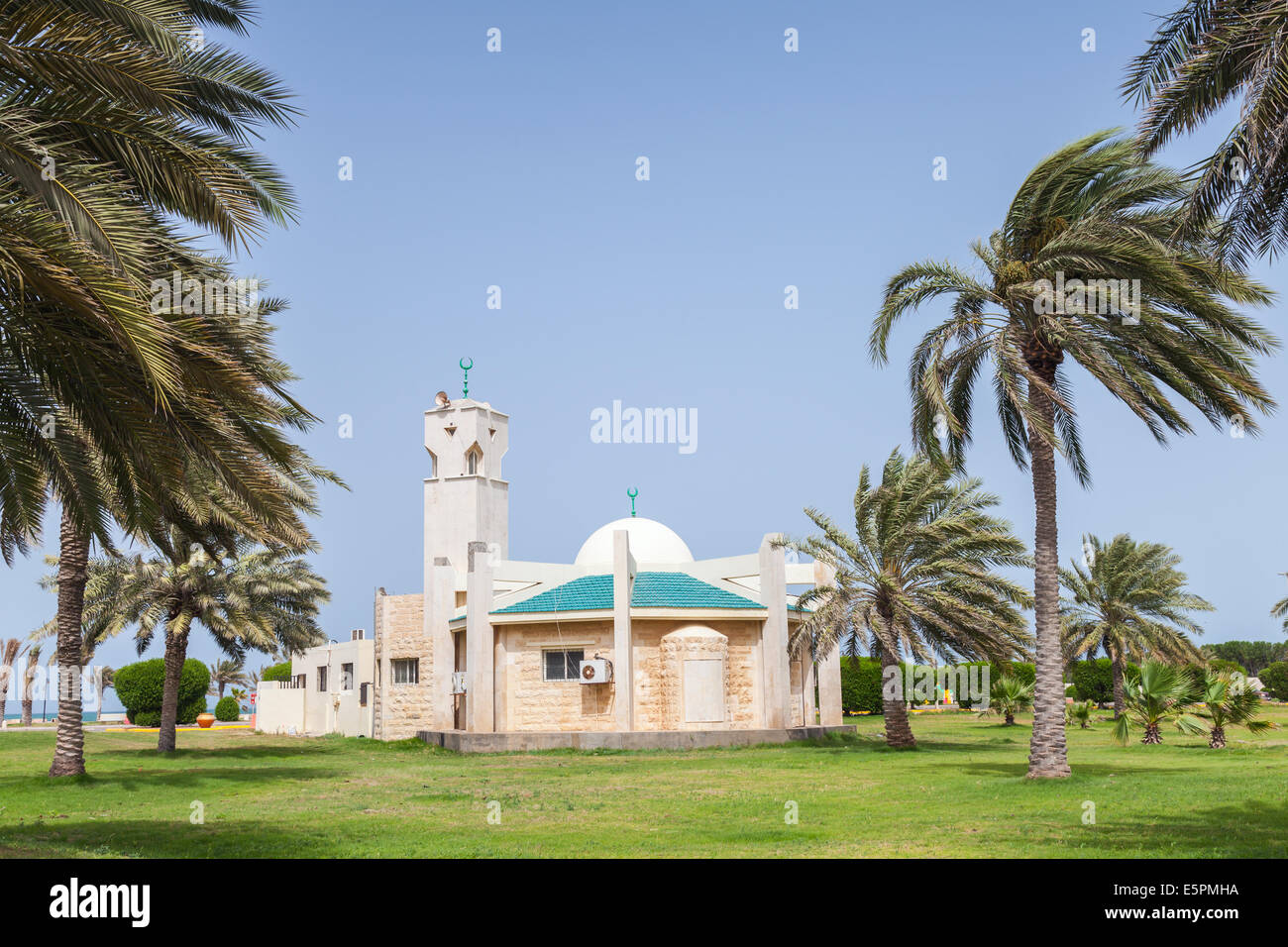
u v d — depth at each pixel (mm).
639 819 17625
